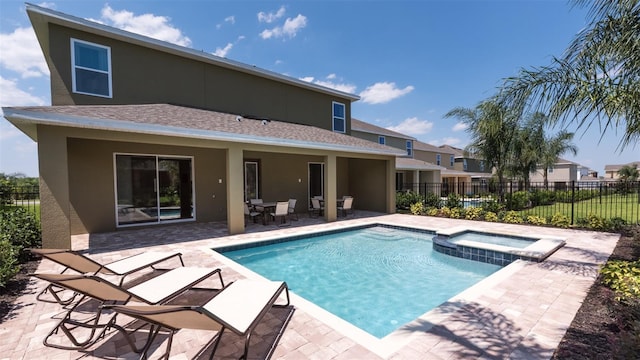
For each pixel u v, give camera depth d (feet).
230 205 31.01
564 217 34.68
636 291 11.48
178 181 37.83
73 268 15.10
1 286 15.58
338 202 51.06
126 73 34.53
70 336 10.23
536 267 19.20
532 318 12.18
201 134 28.02
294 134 38.99
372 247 29.91
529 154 61.98
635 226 29.86
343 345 10.49
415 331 11.27
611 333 10.89
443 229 33.17
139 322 12.18
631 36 12.73
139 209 34.86
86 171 31.32
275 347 10.42
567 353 9.64
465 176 129.08
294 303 14.10
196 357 9.94
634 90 13.42
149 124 25.08
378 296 18.30
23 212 25.32
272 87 48.83
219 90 42.70
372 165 52.44
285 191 49.14
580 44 15.14
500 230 32.35
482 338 10.69
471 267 23.61
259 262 25.11
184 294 15.35
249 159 45.14
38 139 21.30
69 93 30.94
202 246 25.86
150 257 17.40
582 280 16.69
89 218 31.50
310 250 28.81
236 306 10.64
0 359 9.79
